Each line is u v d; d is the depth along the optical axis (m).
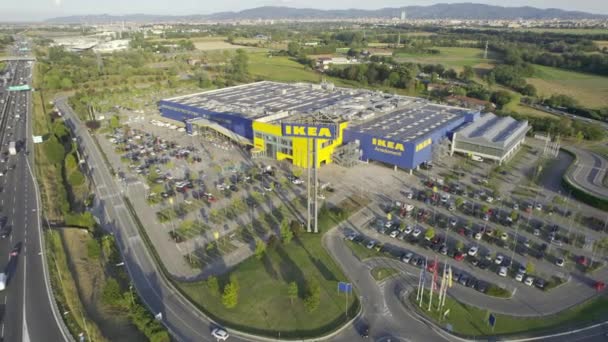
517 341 58.97
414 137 122.62
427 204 102.00
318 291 63.28
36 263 76.69
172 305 66.62
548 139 150.88
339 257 79.88
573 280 73.00
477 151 130.62
